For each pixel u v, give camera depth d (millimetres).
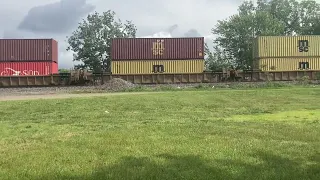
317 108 16984
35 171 5855
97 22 69812
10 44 42531
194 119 12984
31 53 42812
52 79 41375
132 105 18641
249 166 6098
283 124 11211
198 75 42719
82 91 34094
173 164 6219
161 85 39375
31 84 41219
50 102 20359
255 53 46969
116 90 34531
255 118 13367
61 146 7855
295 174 5629
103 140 8445
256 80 43250
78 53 69750
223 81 42750
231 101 20766
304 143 8023
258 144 7863
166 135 9094
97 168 6012
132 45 42844
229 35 69875
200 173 5699
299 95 24281
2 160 6602
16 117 14266
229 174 5645
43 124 11938
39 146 7887
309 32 78812
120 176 5543
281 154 6934
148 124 11414
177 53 43031
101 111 16156
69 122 12414
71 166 6148
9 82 41000
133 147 7605
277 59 44375
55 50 45812
